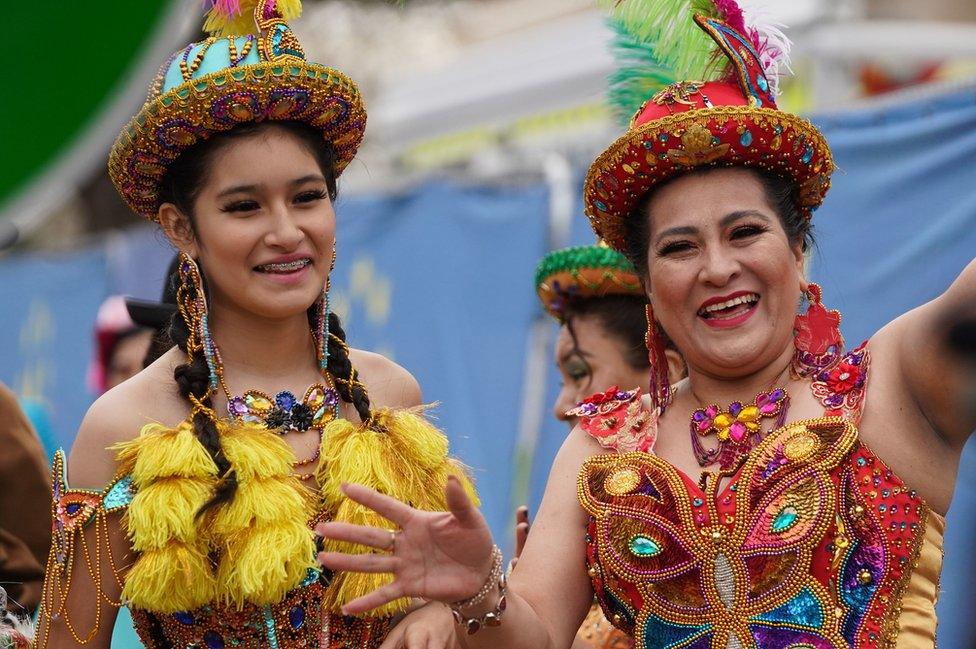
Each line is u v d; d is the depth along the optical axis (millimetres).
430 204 12023
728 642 4590
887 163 8594
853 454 4605
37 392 17562
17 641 5977
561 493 5035
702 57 5262
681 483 4738
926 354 4613
